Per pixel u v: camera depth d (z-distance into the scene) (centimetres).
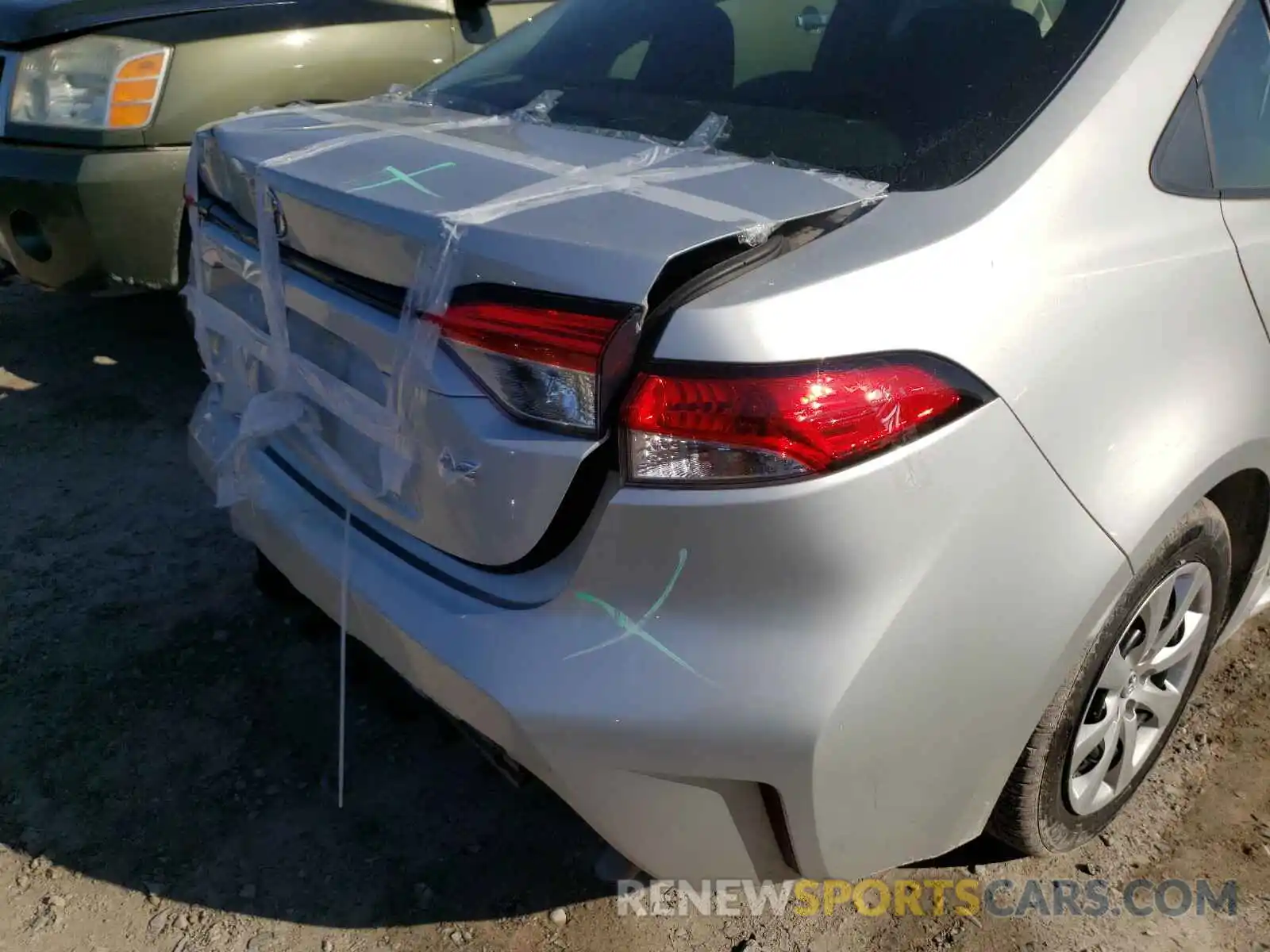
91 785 229
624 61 227
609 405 145
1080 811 206
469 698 161
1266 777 236
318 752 240
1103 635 183
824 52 203
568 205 158
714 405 141
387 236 161
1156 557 185
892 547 148
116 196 355
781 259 150
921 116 182
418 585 173
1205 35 194
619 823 160
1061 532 163
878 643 149
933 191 167
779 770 151
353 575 182
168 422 385
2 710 248
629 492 145
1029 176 168
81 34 354
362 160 184
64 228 363
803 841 161
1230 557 217
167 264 371
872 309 146
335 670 264
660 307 143
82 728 244
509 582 163
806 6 213
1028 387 157
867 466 145
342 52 388
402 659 173
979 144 174
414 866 213
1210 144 196
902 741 158
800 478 143
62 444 366
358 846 217
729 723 148
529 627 157
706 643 149
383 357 167
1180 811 227
